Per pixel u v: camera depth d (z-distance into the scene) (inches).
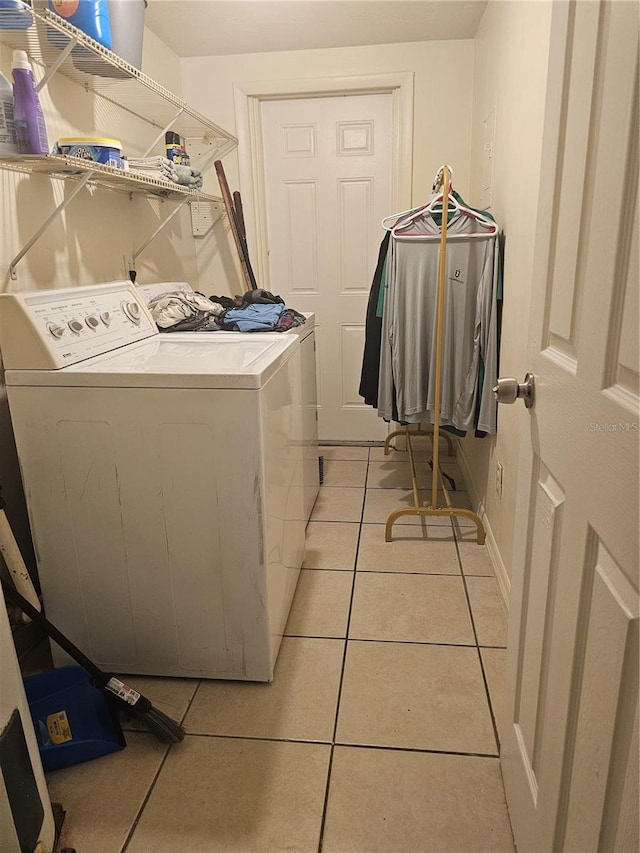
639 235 25.4
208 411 58.1
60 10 65.6
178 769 55.2
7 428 66.8
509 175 82.5
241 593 63.1
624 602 26.7
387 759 55.7
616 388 28.1
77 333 65.2
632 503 25.6
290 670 67.7
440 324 89.0
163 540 62.5
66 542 63.7
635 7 25.6
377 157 127.0
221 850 47.8
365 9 100.7
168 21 103.9
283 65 120.9
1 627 40.6
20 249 68.6
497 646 71.0
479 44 108.7
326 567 89.0
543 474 41.4
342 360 140.2
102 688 58.1
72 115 79.7
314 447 107.9
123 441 59.9
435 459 95.2
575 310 34.1
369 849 47.6
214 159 122.8
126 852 47.8
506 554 79.7
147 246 103.6
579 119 33.6
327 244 133.3
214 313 96.3
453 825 49.3
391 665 68.1
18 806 41.4
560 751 35.4
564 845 34.8
